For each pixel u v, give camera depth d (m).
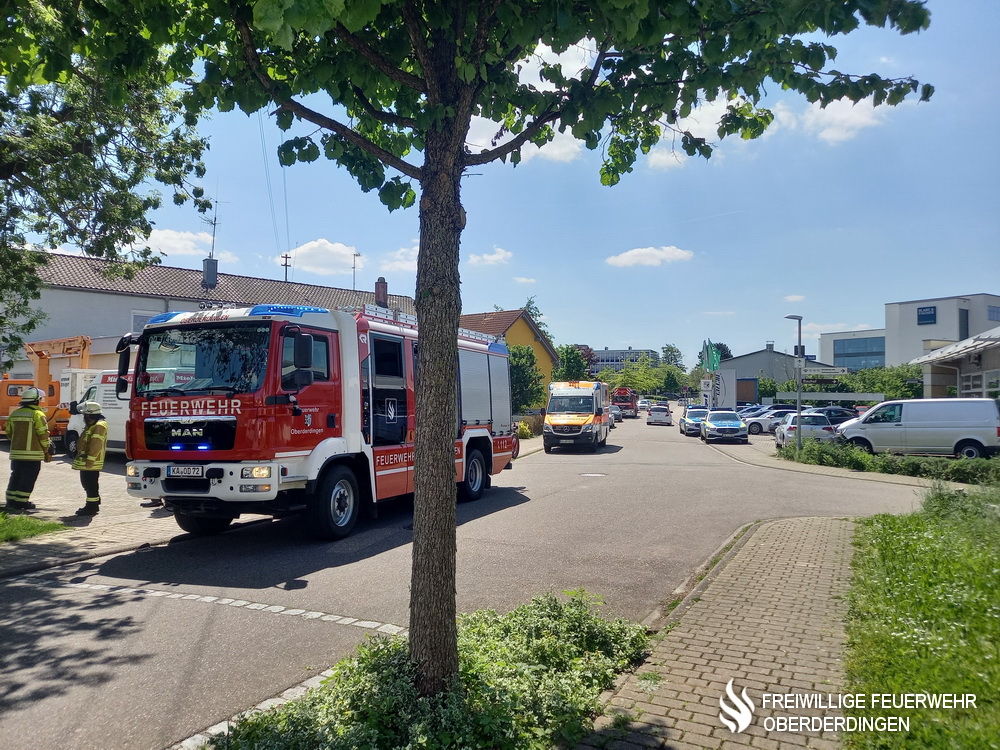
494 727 3.30
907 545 6.89
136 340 8.79
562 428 25.91
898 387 44.56
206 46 4.39
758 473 17.84
